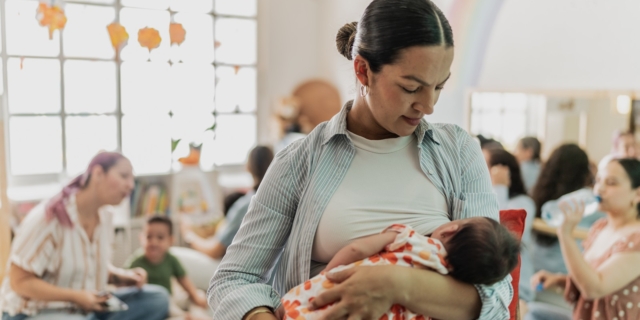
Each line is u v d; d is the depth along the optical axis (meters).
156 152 5.04
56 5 3.97
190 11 5.13
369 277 1.20
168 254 3.76
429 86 1.21
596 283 2.28
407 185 1.36
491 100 3.55
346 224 1.32
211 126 5.24
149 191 4.61
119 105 4.86
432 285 1.22
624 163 2.38
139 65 4.93
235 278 1.39
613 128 2.91
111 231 3.19
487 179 1.43
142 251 3.96
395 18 1.20
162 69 5.03
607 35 2.97
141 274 3.44
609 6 2.96
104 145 4.83
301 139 1.45
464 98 3.77
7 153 4.42
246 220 1.45
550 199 3.07
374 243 1.29
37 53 4.49
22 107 4.48
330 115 5.40
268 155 3.79
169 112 5.09
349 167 1.37
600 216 2.78
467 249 1.26
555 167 3.07
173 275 3.79
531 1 3.36
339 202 1.33
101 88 4.78
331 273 1.27
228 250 1.46
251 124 5.55
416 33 1.17
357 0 5.02
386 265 1.23
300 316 1.26
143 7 4.90
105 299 2.95
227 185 5.05
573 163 3.03
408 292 1.20
